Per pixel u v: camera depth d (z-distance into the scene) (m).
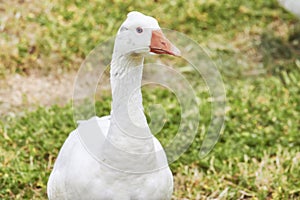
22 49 10.09
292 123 8.67
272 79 9.88
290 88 9.65
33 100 9.26
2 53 9.98
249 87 9.70
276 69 10.26
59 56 10.06
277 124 8.63
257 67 10.38
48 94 9.43
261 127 8.57
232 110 8.88
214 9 11.43
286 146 8.21
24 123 8.48
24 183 7.27
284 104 9.20
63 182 5.28
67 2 11.19
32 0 11.16
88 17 10.88
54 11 10.99
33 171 7.46
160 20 10.98
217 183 7.41
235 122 8.65
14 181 7.25
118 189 4.99
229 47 10.67
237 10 11.54
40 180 7.31
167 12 11.21
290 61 10.48
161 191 5.17
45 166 7.56
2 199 7.04
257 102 9.20
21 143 8.05
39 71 9.85
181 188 7.36
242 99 9.27
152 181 5.06
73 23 10.68
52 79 9.74
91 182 5.00
